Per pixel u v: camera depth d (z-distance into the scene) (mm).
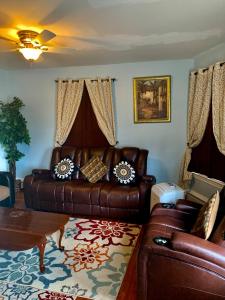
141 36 2924
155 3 2098
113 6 2137
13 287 2174
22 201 4352
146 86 4340
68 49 3410
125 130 4539
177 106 4289
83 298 2043
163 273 1773
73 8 2168
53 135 4910
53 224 2506
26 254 2701
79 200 3721
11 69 4801
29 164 5121
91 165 4199
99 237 3061
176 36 2953
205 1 2080
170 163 4449
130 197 3521
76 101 4578
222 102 3277
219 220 2111
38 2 2053
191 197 4145
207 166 3713
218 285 1661
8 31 2711
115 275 2334
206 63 3736
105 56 3840
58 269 2424
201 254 1666
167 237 2012
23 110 4992
